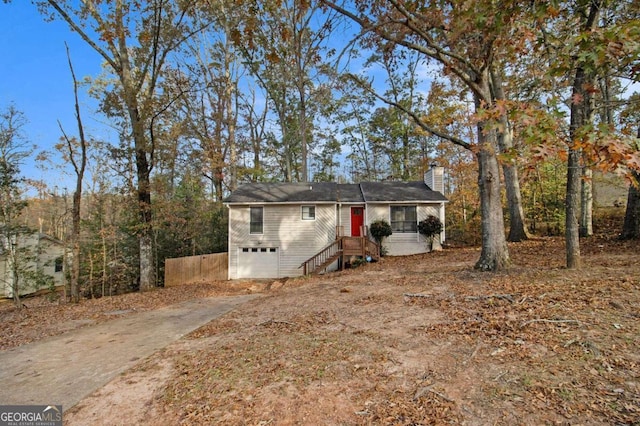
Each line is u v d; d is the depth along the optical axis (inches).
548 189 729.6
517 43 195.8
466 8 207.5
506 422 116.8
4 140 502.3
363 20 304.5
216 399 153.0
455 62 329.7
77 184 487.8
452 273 383.9
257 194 721.0
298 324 258.7
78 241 493.0
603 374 136.7
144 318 355.3
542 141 100.8
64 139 522.3
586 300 218.4
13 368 223.1
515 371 148.8
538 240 582.2
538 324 192.7
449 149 951.6
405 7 272.8
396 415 127.5
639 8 177.2
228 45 896.9
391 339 204.4
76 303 471.5
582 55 107.0
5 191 510.9
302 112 812.0
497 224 364.8
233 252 688.4
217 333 265.6
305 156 827.4
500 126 113.6
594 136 90.7
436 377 152.6
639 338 159.6
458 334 199.6
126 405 158.6
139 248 610.5
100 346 261.9
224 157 922.1
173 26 540.7
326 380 160.2
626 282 245.3
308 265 673.0
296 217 697.6
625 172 88.7
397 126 1080.2
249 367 183.3
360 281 433.4
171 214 636.7
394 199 720.3
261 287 553.0
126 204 600.1
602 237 519.5
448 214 1010.1
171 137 653.9
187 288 565.3
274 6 373.4
